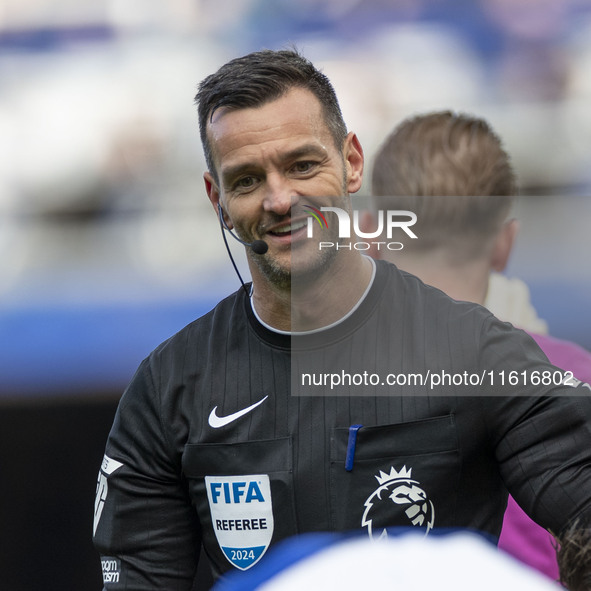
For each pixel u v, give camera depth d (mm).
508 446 5590
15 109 23453
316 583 3057
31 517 14711
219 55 24078
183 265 21094
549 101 23188
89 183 22734
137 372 6445
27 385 17188
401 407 5750
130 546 6242
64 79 23672
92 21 24000
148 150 23156
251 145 5582
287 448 5836
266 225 5730
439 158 6945
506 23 23562
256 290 6070
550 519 5359
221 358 6160
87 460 15586
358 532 5660
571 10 23328
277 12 24250
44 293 20188
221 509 5938
